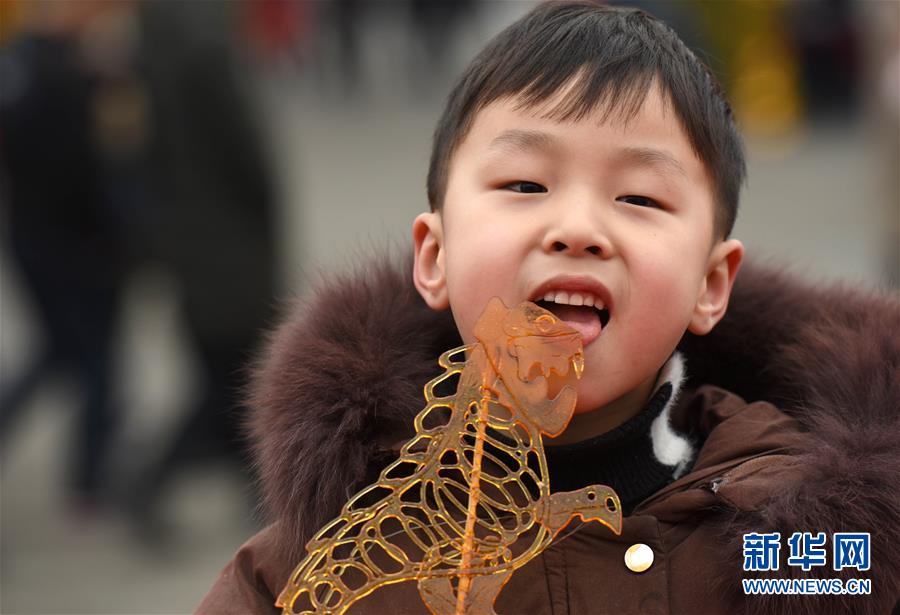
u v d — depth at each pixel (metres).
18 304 9.87
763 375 2.74
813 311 2.72
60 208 6.29
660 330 2.29
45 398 8.34
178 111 5.81
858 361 2.51
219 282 5.82
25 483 7.12
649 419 2.43
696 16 10.70
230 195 5.82
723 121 2.46
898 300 2.69
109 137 6.10
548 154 2.28
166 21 5.83
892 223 7.19
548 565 2.34
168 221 5.84
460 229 2.32
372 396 2.38
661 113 2.32
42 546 6.32
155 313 9.35
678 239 2.30
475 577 2.08
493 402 2.14
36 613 5.52
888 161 7.18
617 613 2.30
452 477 2.40
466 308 2.31
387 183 12.52
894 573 2.30
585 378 2.27
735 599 2.32
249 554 2.49
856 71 14.91
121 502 6.54
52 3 6.17
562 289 2.24
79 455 6.61
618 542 2.35
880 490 2.32
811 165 13.49
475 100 2.39
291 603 2.06
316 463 2.37
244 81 5.87
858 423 2.44
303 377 2.42
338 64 17.38
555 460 2.42
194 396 6.15
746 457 2.44
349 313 2.51
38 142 6.18
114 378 6.60
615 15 2.46
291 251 9.08
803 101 15.03
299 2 16.84
